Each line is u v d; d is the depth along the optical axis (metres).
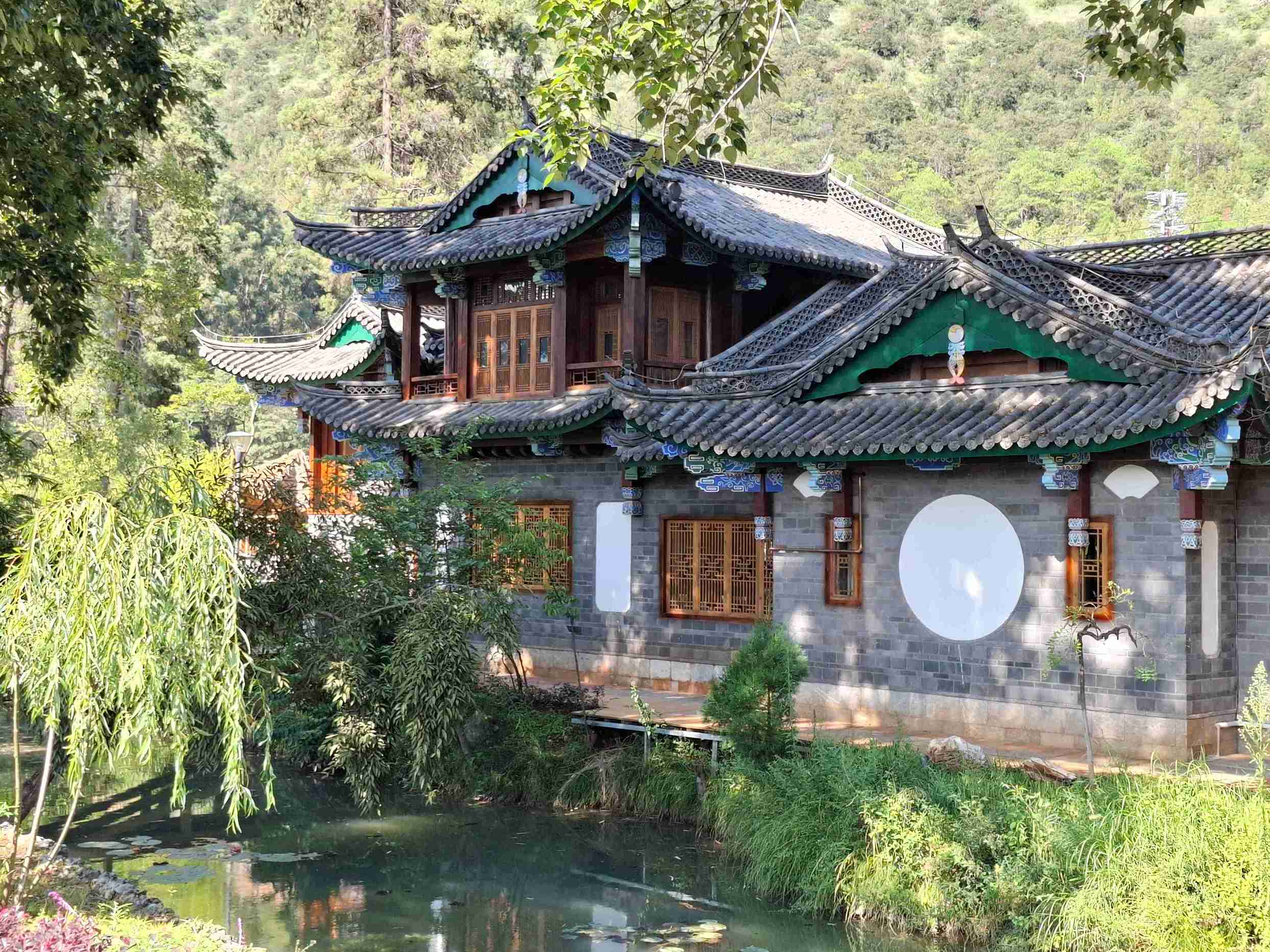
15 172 18.45
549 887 14.77
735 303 24.05
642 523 22.59
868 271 24.23
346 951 12.73
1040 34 109.81
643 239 21.64
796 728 16.91
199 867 15.33
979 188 87.12
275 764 20.58
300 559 19.52
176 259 35.19
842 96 100.81
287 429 63.28
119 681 9.72
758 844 14.71
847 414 17.53
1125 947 11.27
